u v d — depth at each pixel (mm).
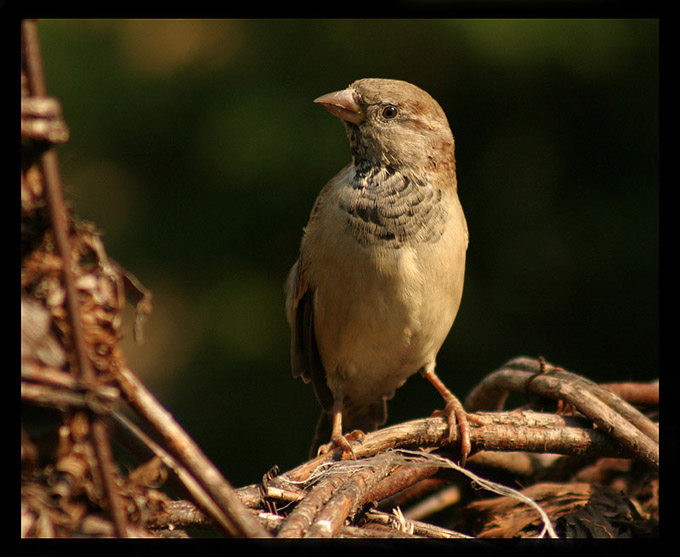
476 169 12820
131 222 13375
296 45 13180
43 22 13695
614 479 5547
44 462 2566
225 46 13461
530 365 5488
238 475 12453
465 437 4746
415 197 6184
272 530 3293
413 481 4320
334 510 3299
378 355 6551
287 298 7645
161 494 2818
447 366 12344
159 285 13203
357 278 6168
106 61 13844
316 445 7391
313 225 6703
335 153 12578
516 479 5605
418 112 6363
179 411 12859
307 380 7531
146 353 13250
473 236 12703
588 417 4824
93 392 2434
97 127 13617
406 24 12836
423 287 6152
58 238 2420
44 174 2416
